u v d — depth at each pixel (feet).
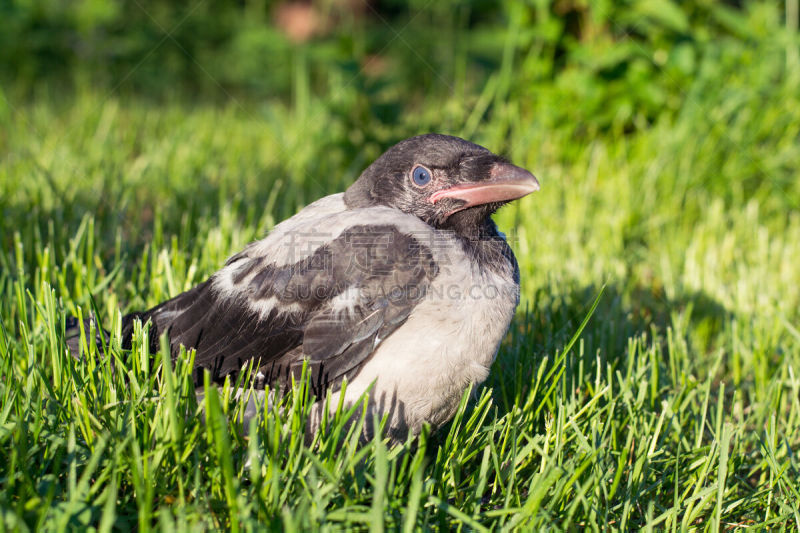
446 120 20.88
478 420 9.52
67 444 7.64
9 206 15.52
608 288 14.16
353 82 20.06
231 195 17.83
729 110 19.63
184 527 6.47
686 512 7.84
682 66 19.44
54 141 21.31
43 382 8.36
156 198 18.04
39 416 7.57
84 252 12.99
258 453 7.64
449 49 26.48
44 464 7.51
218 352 9.19
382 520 6.46
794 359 11.91
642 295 14.96
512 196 9.03
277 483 7.05
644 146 19.90
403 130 20.22
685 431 10.32
